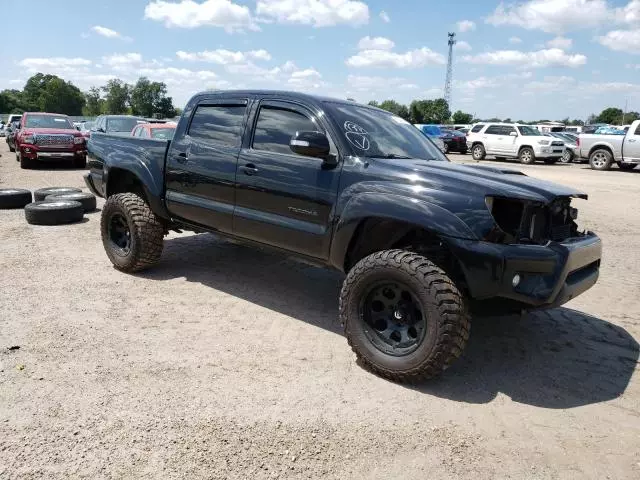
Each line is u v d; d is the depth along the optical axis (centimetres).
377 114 486
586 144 2141
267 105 466
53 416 305
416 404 337
